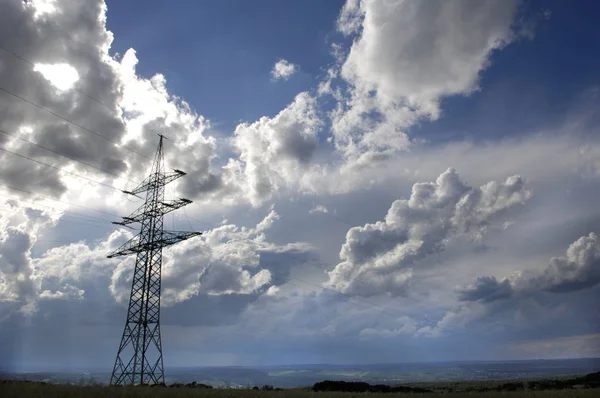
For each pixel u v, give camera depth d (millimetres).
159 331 69438
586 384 75312
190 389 40719
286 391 48031
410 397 44844
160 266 73438
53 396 28516
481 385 95375
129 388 37938
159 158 79438
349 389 75938
